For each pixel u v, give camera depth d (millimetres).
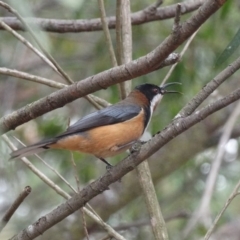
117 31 9281
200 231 12273
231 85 14648
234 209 14773
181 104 12984
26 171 13766
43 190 14312
